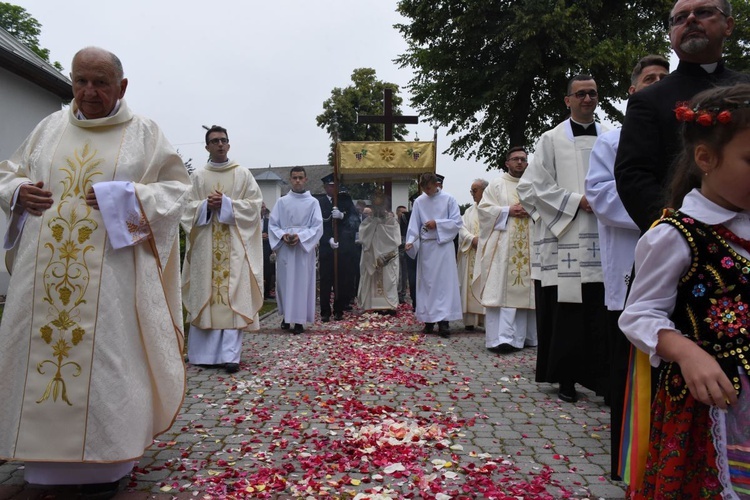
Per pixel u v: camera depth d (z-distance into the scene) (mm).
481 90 21531
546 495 3102
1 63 12305
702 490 1732
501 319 7293
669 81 2875
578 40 19172
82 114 3451
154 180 3506
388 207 11375
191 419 4496
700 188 1945
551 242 5062
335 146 10852
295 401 4973
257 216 6645
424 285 8797
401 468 3391
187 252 6602
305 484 3197
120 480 3336
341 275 10664
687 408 1797
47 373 3064
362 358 6785
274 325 9883
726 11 2836
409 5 21875
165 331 3387
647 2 21422
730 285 1745
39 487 3240
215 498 3078
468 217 9805
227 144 6797
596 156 3496
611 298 3365
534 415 4645
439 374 6062
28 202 3189
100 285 3150
